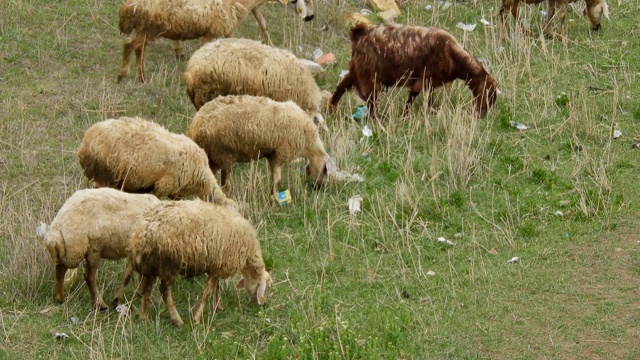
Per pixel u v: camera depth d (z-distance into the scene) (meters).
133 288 10.92
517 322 10.55
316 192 12.95
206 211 10.09
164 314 10.47
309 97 13.61
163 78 15.12
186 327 10.13
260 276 10.55
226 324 10.38
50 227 10.16
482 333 10.35
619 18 17.78
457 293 11.07
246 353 9.73
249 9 15.13
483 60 15.95
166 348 9.81
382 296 11.00
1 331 9.91
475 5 17.88
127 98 14.58
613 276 11.33
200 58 13.30
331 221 12.36
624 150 14.02
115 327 10.05
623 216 12.50
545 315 10.65
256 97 12.40
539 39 16.52
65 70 15.27
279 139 12.34
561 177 13.39
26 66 15.26
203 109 12.27
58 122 14.01
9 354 9.62
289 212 12.57
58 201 12.23
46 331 9.98
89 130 11.48
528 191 13.12
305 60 14.49
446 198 12.88
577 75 15.99
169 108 14.50
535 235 12.21
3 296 10.59
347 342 9.86
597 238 12.09
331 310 10.70
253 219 12.29
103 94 14.41
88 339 9.91
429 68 14.30
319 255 11.72
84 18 16.62
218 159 12.31
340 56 16.31
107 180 11.43
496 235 12.16
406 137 14.22
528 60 15.81
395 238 12.09
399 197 12.77
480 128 14.50
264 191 12.85
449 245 11.99
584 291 11.07
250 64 13.23
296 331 10.12
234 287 10.99
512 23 17.00
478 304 10.84
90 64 15.48
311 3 16.41
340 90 14.65
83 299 10.65
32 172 12.94
